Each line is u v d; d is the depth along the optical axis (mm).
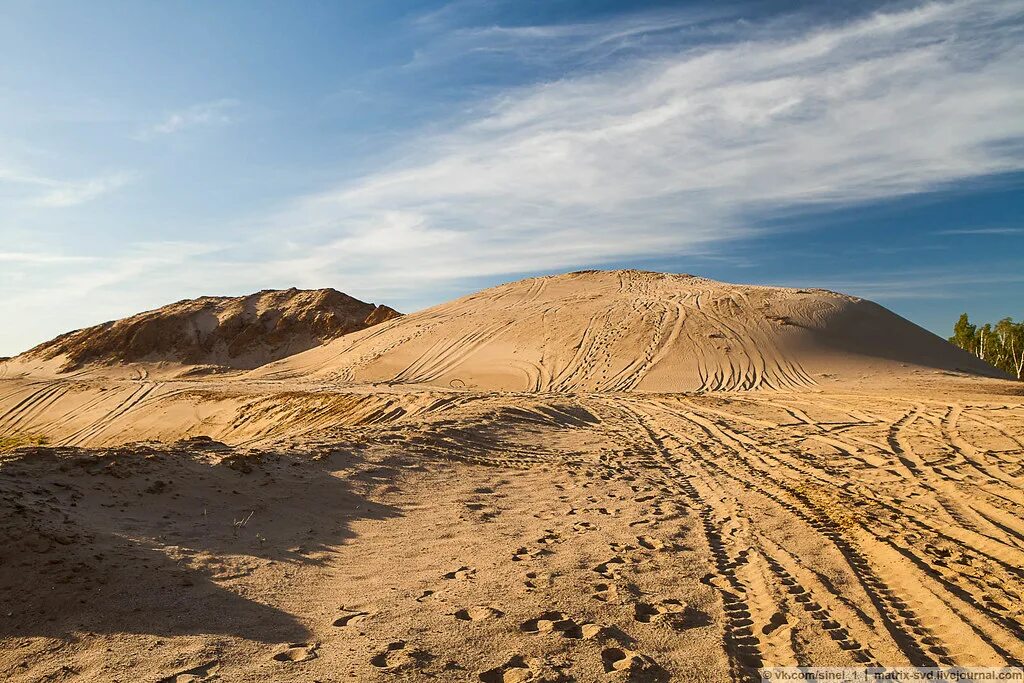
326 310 84188
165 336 78938
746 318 40500
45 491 6367
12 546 5062
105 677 3748
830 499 8609
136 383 38719
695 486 9977
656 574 5938
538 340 41812
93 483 6934
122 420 30188
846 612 5047
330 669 3906
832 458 11820
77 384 38750
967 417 16266
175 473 7754
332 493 8289
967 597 5238
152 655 4043
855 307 42625
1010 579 5625
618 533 7266
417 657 4125
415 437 12516
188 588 5105
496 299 55250
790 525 7508
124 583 4992
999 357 49844
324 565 6000
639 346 38312
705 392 29188
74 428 30547
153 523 6363
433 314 53906
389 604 5094
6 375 75188
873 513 7852
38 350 81875
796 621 4902
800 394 25609
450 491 9180
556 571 5930
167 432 27094
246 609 4863
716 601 5348
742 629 4805
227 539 6281
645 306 44781
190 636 4340
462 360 41344
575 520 7836
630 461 12125
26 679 3738
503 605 5098
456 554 6457
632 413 20234
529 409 18359
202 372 68562
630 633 4668
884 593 5453
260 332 80750
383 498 8508
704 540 7062
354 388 31656
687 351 36875
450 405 20812
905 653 4359
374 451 10852
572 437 15172
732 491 9438
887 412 18297
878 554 6387
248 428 24703
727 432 15750
